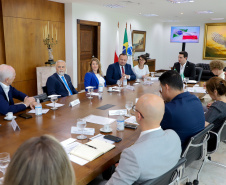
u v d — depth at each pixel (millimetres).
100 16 7633
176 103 1790
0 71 2607
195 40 11594
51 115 2367
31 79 6039
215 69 4039
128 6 7020
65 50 6918
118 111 2516
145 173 1136
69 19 6621
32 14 5789
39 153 602
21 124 2088
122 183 1127
